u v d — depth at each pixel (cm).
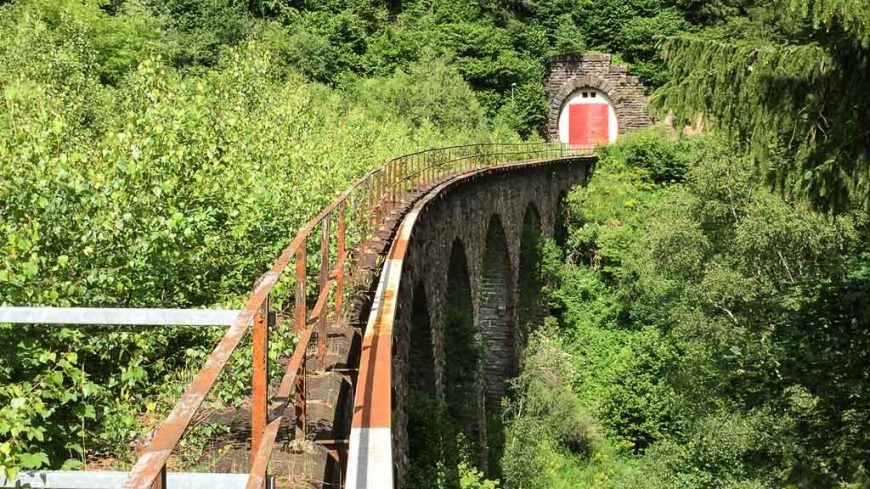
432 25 6066
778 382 1085
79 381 638
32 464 538
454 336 2491
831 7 875
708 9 6259
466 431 2491
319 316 689
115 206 762
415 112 4916
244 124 1366
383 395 487
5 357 621
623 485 2603
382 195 1594
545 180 4153
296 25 5638
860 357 955
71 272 727
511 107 5909
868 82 934
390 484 374
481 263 2842
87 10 3528
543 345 3469
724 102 1046
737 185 2630
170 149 882
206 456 610
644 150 5156
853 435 971
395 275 859
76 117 1833
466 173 2564
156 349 794
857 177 945
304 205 1138
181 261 827
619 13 6372
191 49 4762
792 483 991
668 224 2814
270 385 711
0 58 2342
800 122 986
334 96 4541
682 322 2527
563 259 4584
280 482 526
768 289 2220
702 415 2302
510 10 6488
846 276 1042
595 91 6231
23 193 725
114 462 669
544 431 2975
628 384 3253
